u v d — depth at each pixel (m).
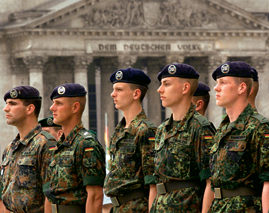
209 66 169.50
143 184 17.98
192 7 167.00
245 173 15.17
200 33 166.12
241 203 15.06
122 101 18.56
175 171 16.55
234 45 169.62
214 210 15.52
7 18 163.50
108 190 18.14
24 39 158.38
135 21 164.00
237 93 15.61
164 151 16.83
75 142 18.45
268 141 14.90
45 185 19.20
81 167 18.23
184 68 17.03
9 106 20.86
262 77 172.38
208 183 16.08
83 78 161.12
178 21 166.38
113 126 170.50
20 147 20.84
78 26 159.62
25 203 20.12
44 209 19.95
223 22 168.25
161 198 16.77
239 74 15.61
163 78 17.23
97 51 161.62
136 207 17.81
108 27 162.00
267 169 14.85
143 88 18.70
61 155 18.61
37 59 156.62
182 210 16.33
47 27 156.62
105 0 161.25
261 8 178.50
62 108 18.70
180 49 166.38
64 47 159.00
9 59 162.75
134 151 17.94
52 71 167.25
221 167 15.38
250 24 169.25
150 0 164.75
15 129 166.88
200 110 20.56
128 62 163.75
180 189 16.52
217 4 165.12
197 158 16.34
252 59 170.88
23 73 164.38
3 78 163.00
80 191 18.38
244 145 15.13
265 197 14.69
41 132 20.77
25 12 162.00
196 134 16.42
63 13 156.38
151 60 172.38
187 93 17.06
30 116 20.97
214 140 15.95
